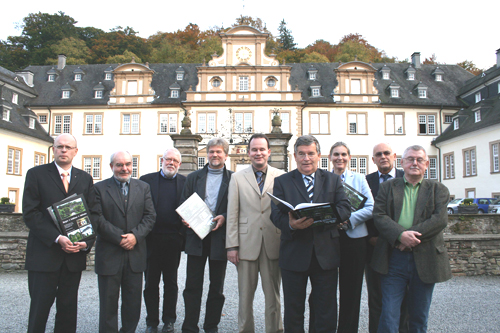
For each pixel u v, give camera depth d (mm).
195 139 13953
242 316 4395
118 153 4660
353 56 51531
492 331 4855
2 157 26844
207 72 32500
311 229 3922
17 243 8867
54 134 33531
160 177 5605
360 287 4285
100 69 37594
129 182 4727
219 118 32219
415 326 3824
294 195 4016
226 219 4730
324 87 34562
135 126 33281
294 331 3869
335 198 4027
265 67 32406
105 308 4262
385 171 5070
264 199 4539
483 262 8398
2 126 26453
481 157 27234
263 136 4676
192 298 4645
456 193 30344
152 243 5227
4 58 51844
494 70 32250
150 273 5090
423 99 34344
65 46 52594
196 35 60375
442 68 38250
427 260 3766
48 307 4062
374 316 4539
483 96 32125
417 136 33250
